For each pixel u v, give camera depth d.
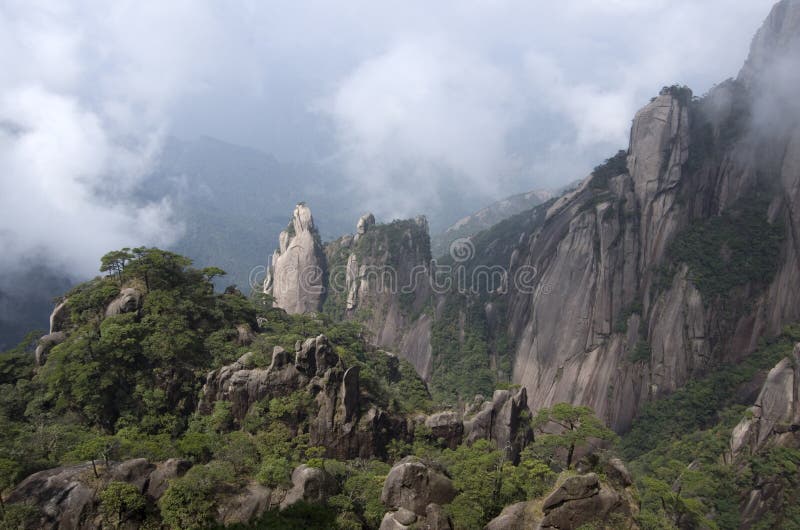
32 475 35.06
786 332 87.31
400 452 47.66
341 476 40.12
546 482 39.81
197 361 48.97
